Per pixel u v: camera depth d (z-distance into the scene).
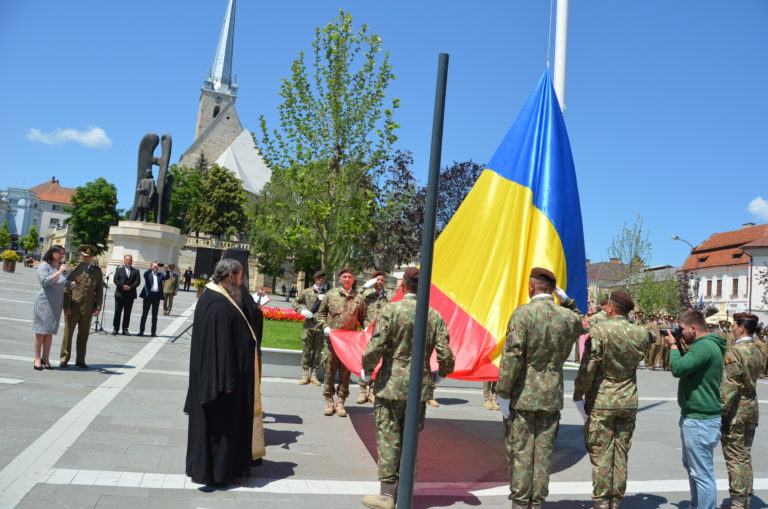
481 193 7.68
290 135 15.89
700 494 4.94
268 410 8.25
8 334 12.55
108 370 9.69
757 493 6.00
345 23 15.48
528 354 4.65
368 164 16.27
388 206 17.22
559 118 7.83
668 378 18.06
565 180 7.49
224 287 5.20
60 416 6.36
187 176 83.44
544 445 4.64
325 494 4.93
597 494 4.79
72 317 9.50
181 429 6.38
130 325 17.88
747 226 65.75
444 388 12.21
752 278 57.06
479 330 7.00
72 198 73.56
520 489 4.58
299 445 6.47
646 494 5.68
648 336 4.87
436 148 3.21
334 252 16.81
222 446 4.80
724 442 5.39
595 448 4.87
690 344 5.19
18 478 4.48
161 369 10.32
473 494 5.36
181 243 34.75
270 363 11.16
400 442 4.89
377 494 4.86
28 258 60.22
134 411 6.96
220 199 69.81
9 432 5.57
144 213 34.41
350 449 6.50
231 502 4.52
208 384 4.73
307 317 10.50
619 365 4.82
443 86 3.23
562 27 10.09
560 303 5.63
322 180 15.88
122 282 14.98
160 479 4.84
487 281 7.22
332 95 15.56
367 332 7.46
